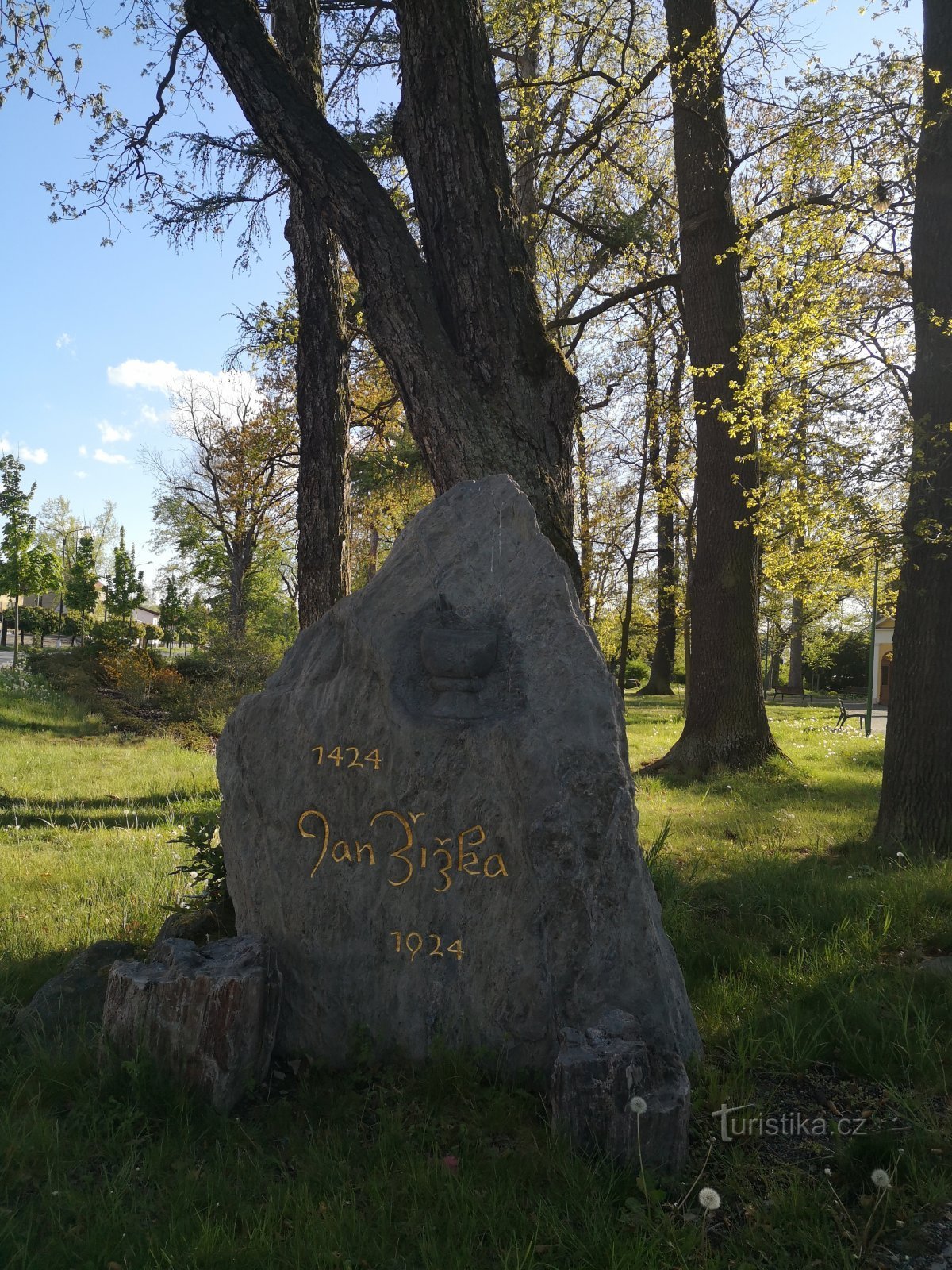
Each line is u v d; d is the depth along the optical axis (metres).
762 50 11.79
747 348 9.56
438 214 5.73
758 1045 4.09
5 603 66.06
